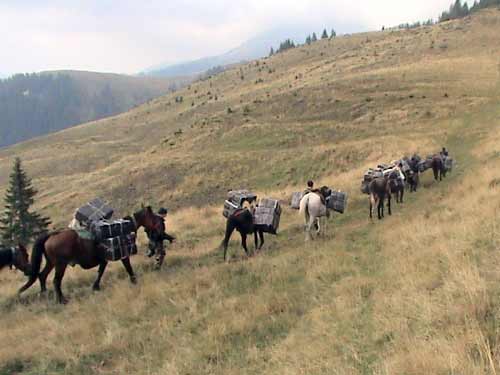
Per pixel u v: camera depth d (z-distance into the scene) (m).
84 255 9.85
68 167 81.50
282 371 5.54
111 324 8.10
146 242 15.85
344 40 142.88
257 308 7.98
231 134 56.12
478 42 82.56
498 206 10.86
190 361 6.42
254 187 40.25
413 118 45.84
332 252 11.12
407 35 112.06
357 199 19.98
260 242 13.52
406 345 5.07
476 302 5.45
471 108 44.25
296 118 56.84
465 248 8.15
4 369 6.93
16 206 38.25
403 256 9.21
